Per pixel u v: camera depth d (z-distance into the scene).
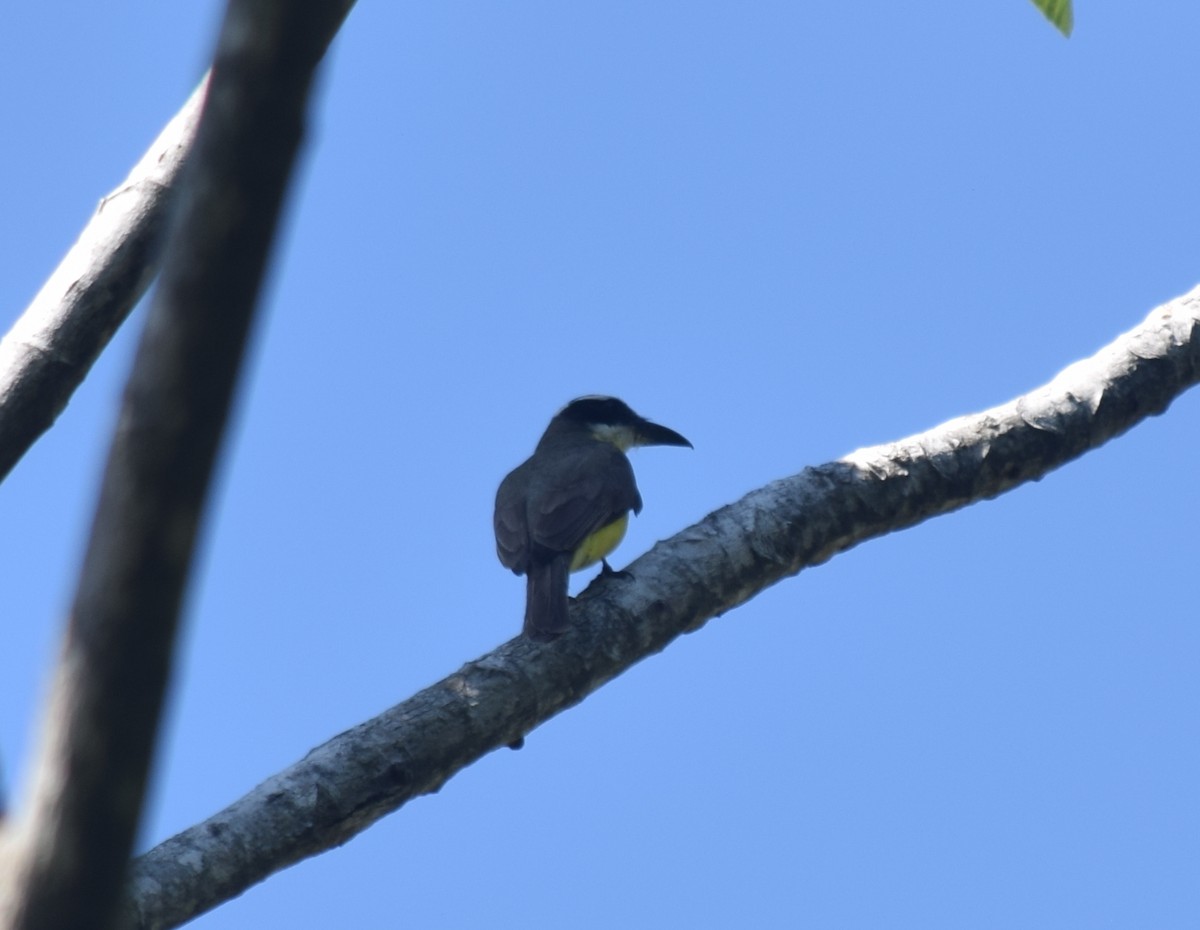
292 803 10.17
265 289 4.94
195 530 4.96
